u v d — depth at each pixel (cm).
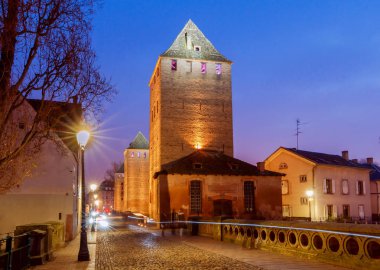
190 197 3822
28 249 1344
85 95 1295
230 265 1318
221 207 3881
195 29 5041
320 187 4453
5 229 2230
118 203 10481
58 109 1325
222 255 1591
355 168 4919
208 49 4969
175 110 4644
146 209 8469
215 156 4228
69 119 2505
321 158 4803
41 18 1159
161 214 3728
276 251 1595
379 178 5303
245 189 3978
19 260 1250
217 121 4747
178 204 3766
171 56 4738
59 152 2398
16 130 1495
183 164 3959
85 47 1273
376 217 5216
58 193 2384
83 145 1645
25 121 1895
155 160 4912
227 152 4716
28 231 1459
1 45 1108
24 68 1153
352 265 1149
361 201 4928
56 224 1959
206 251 1755
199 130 4672
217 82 4841
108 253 1781
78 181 3206
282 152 4822
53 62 1204
